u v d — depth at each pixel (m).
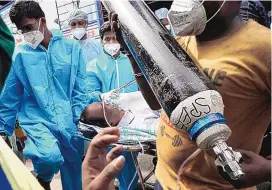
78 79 2.94
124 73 3.01
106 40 3.05
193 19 1.10
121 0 1.12
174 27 1.14
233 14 1.16
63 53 2.90
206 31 1.20
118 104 2.50
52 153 2.64
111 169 0.81
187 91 0.86
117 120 2.45
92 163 0.92
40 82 2.79
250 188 1.26
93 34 4.77
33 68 2.79
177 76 0.88
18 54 2.76
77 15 4.20
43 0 5.04
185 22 1.11
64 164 2.95
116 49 3.00
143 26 1.01
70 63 2.90
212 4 1.11
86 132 2.54
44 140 2.69
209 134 0.82
